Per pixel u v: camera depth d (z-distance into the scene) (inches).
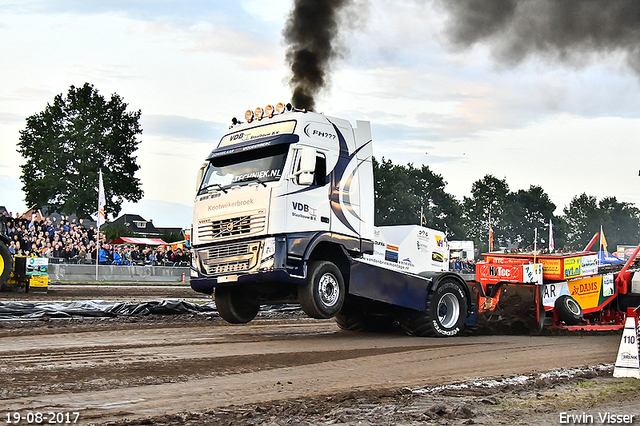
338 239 464.4
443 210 2837.1
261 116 479.5
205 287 477.7
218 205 467.5
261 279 438.6
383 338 489.1
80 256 1317.7
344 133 482.6
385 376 322.7
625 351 328.2
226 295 507.2
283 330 527.5
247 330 512.4
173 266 1481.3
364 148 494.9
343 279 479.8
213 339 438.9
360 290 472.7
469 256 2081.7
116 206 2581.2
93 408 239.9
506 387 296.7
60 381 282.2
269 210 438.6
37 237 1235.2
